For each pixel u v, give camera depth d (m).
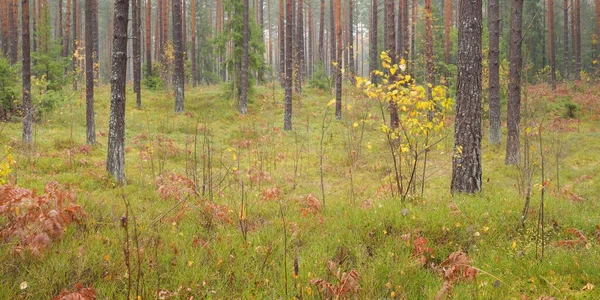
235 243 5.17
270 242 5.30
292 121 23.28
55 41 28.22
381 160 14.25
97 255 4.42
